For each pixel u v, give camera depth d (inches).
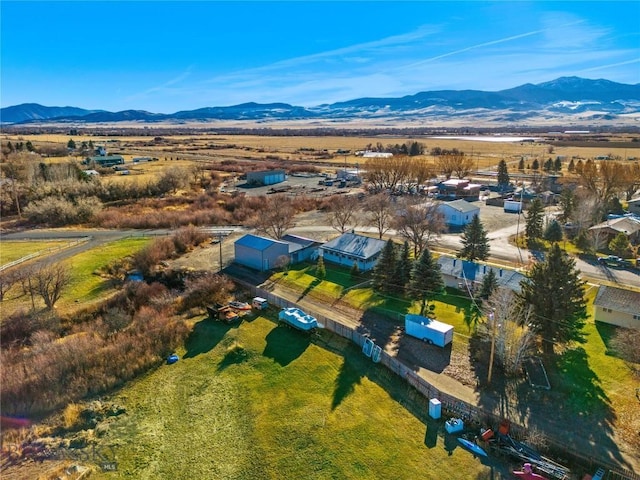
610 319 1581.0
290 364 1419.8
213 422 1198.9
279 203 3122.5
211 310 1734.7
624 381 1259.8
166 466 1059.3
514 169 5629.9
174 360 1483.8
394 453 1043.3
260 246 2164.1
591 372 1305.4
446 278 1942.7
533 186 4279.0
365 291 1900.8
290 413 1203.2
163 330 1579.7
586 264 2229.3
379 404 1213.1
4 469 1053.2
